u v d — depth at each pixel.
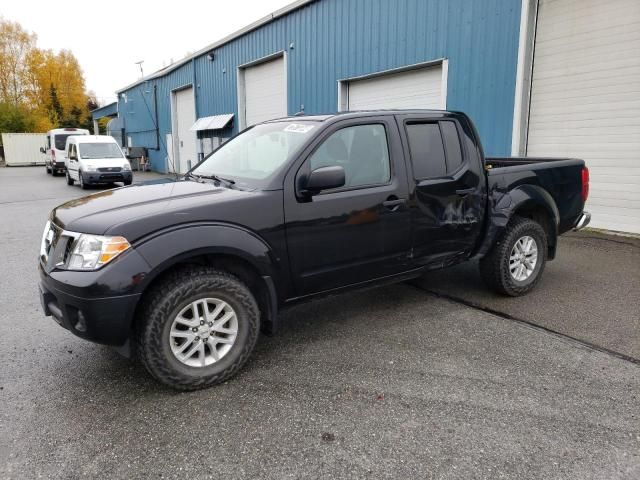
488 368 3.29
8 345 3.77
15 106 45.22
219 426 2.68
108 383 3.16
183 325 3.01
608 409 2.79
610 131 7.55
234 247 3.03
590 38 7.60
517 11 8.27
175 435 2.60
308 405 2.88
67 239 2.92
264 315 3.38
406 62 10.51
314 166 3.43
